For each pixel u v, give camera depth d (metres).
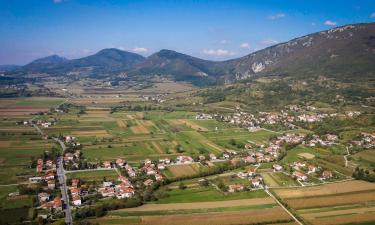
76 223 193.38
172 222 195.62
